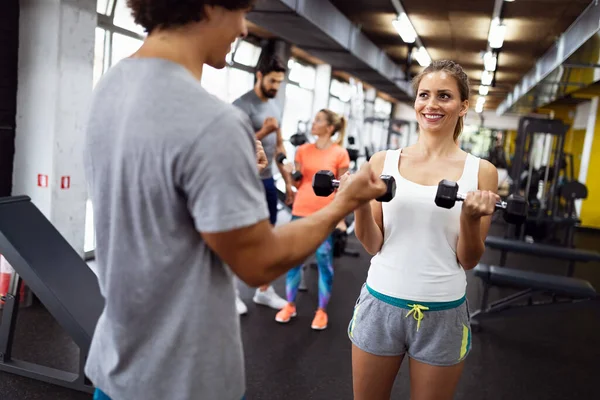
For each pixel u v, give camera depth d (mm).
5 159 3395
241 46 7055
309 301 3799
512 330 3572
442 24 6406
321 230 827
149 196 729
